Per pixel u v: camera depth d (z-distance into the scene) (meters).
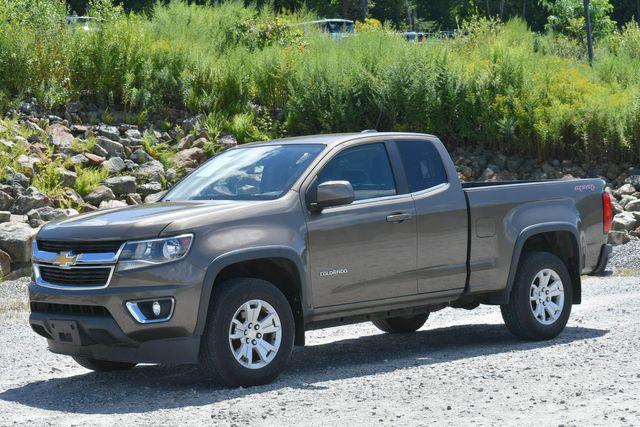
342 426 6.67
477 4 78.38
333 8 69.25
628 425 6.50
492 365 8.98
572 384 7.96
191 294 7.87
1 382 8.90
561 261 10.68
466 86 25.56
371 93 25.00
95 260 7.98
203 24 27.61
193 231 7.98
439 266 9.60
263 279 8.69
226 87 24.98
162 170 21.52
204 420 6.95
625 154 25.80
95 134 22.12
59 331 8.22
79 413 7.38
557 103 25.89
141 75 23.91
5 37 23.03
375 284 9.08
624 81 29.02
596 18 48.22
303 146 9.36
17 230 16.84
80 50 23.75
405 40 28.20
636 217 22.72
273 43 27.05
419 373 8.70
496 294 10.27
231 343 8.05
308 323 8.79
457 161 25.03
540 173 25.20
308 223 8.63
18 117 21.75
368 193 9.19
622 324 11.50
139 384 8.61
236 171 9.35
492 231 10.04
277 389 8.09
